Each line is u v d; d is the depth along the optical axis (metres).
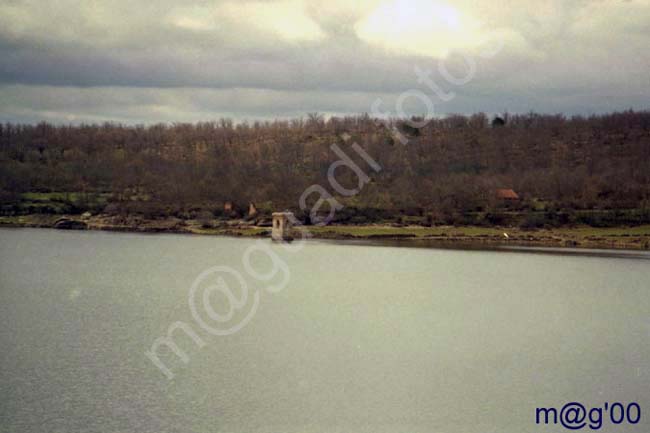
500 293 106.69
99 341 73.19
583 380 60.91
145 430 48.44
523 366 65.06
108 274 127.00
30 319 86.00
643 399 56.03
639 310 93.88
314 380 59.84
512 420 51.72
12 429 48.53
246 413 52.16
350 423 51.16
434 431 49.47
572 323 85.38
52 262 140.75
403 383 59.28
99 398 54.75
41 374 60.47
